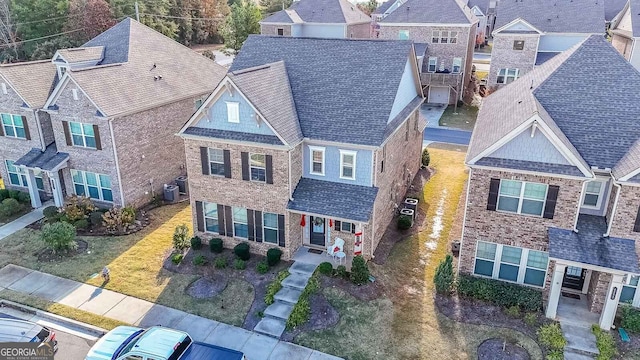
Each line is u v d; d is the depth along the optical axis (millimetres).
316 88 23422
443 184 31500
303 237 23203
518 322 18062
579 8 47219
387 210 24812
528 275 19469
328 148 21266
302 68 24625
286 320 18453
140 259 23000
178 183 30688
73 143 27375
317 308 18797
